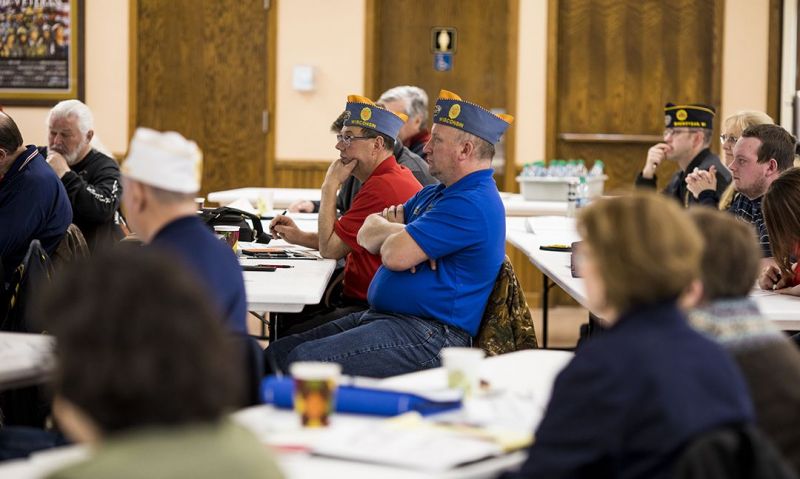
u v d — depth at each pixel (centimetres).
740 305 256
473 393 297
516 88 1175
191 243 319
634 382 220
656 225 230
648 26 1170
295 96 1196
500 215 490
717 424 218
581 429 222
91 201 676
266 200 857
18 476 225
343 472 233
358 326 497
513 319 489
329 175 588
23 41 1195
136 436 152
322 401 263
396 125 582
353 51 1191
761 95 1164
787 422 247
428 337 479
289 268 549
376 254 523
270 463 159
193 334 154
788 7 1138
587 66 1175
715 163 763
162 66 1202
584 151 1186
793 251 455
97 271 158
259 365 310
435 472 233
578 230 240
